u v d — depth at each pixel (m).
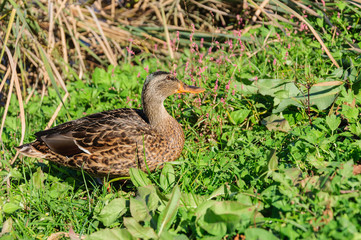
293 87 9.50
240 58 11.45
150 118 8.56
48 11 13.91
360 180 6.21
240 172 7.62
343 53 10.81
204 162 8.27
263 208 6.40
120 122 8.59
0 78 14.84
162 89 8.54
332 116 8.01
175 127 8.59
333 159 7.40
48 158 8.63
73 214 7.62
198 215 6.34
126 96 11.35
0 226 7.33
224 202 6.25
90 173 8.52
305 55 11.49
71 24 16.23
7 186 8.41
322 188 6.19
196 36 14.71
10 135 10.89
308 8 13.07
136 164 8.32
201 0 16.39
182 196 6.91
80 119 9.03
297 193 6.21
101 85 12.11
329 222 5.60
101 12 17.25
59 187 8.39
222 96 10.19
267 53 11.87
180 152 8.67
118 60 16.69
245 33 14.02
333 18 12.75
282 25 13.36
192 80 10.56
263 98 9.97
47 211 7.97
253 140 9.00
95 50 17.03
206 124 9.54
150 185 7.14
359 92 9.06
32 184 8.34
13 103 12.88
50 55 13.68
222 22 16.19
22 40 13.89
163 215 6.23
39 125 11.44
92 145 8.31
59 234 7.29
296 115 9.21
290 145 7.93
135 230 6.23
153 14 17.36
